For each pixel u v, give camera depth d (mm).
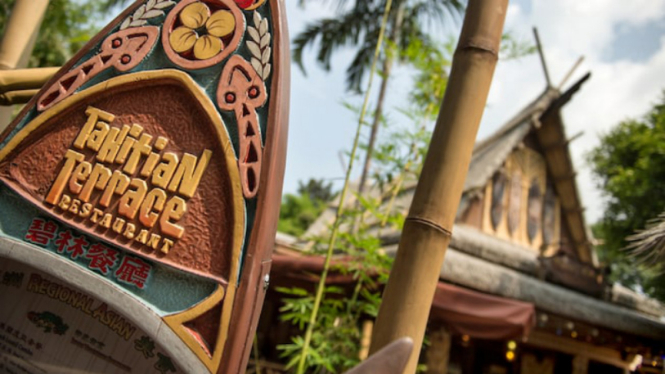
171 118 1369
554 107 9633
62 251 1308
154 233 1278
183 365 1174
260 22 1379
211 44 1396
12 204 1373
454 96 1491
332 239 2848
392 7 10203
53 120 1416
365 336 4582
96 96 1416
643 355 8750
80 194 1340
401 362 1027
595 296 9188
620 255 10648
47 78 1670
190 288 1241
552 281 8883
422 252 1390
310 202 18109
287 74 1350
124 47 1457
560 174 10242
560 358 10297
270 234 1264
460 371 10297
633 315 8344
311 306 3037
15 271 1467
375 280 4160
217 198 1281
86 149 1382
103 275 1272
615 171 11297
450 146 1446
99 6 8859
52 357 1370
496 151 9586
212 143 1324
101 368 1332
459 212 8797
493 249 8523
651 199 9945
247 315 1193
